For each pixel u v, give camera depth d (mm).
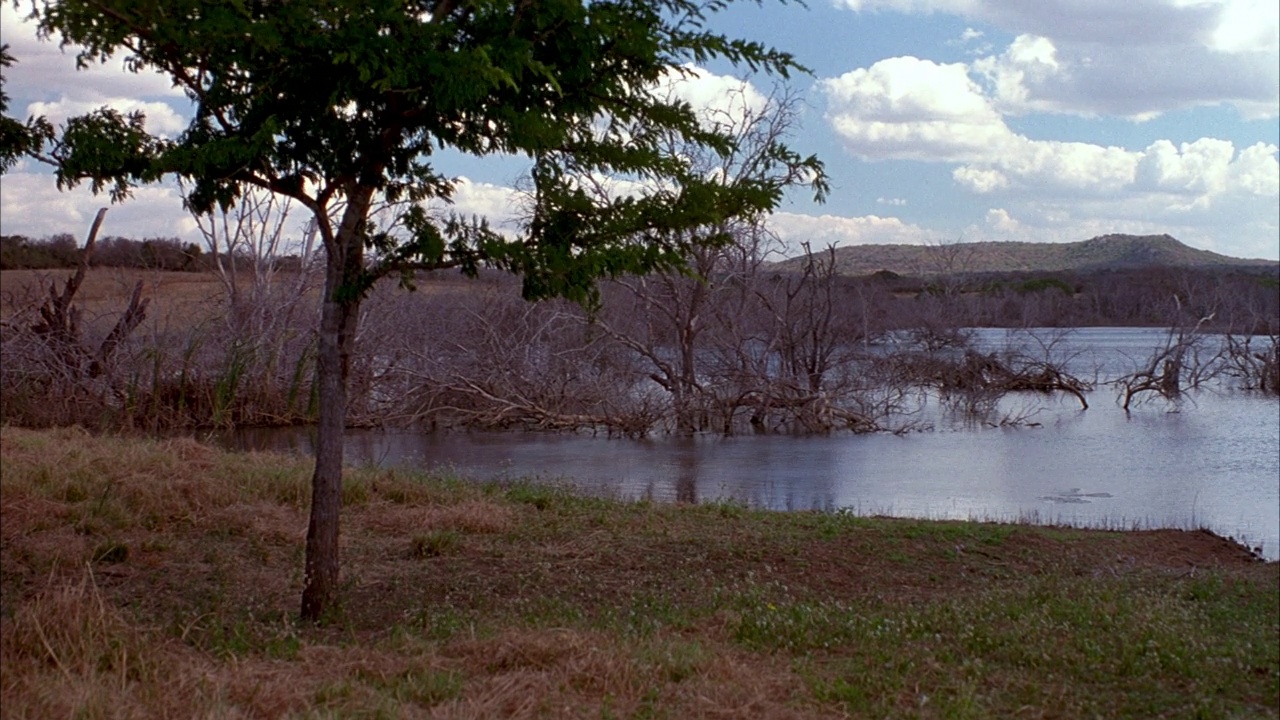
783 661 6590
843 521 11875
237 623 6879
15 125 6660
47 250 31000
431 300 26688
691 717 5371
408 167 7480
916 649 6914
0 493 9656
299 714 5023
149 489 10359
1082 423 27078
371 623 7285
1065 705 5996
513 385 24906
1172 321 35875
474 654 6195
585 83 6969
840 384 26125
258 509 10516
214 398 23281
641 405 24594
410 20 6289
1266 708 6082
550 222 7203
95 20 6004
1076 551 11242
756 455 21094
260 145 6383
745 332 26047
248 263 27375
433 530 10383
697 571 9422
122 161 6555
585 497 13180
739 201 7410
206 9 5965
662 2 6836
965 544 11094
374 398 25094
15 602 7027
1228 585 10016
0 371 20641
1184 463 20328
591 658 5938
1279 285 49281
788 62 7031
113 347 22641
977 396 29078
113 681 5145
